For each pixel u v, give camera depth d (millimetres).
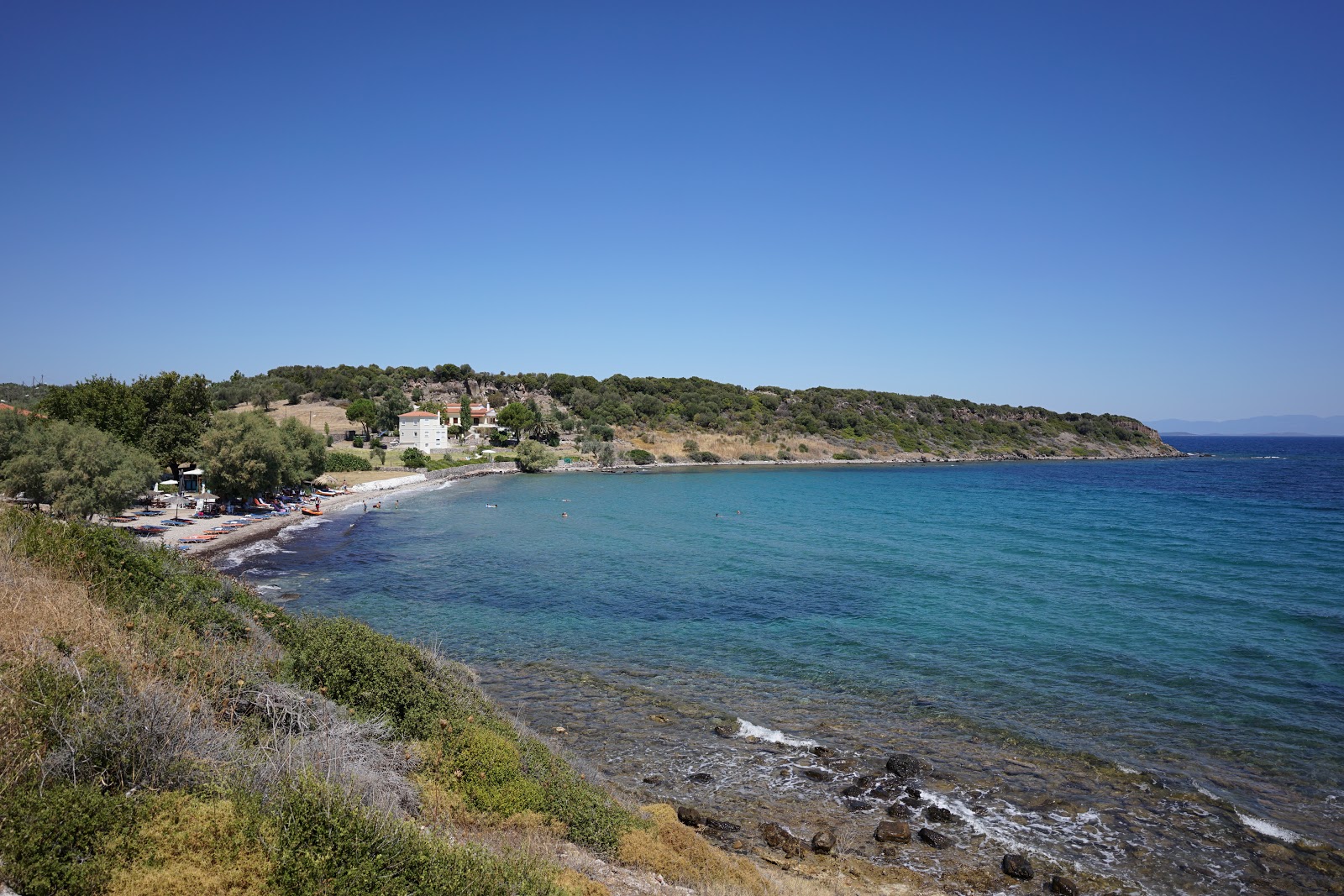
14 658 9250
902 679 26750
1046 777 19094
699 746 20859
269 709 11562
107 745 8273
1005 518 78250
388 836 8344
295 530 62375
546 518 75938
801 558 53062
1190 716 23125
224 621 16203
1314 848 15859
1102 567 49469
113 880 6883
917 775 19188
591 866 11758
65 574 14602
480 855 9273
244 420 66750
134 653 10695
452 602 38062
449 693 16516
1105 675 27047
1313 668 27812
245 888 7352
